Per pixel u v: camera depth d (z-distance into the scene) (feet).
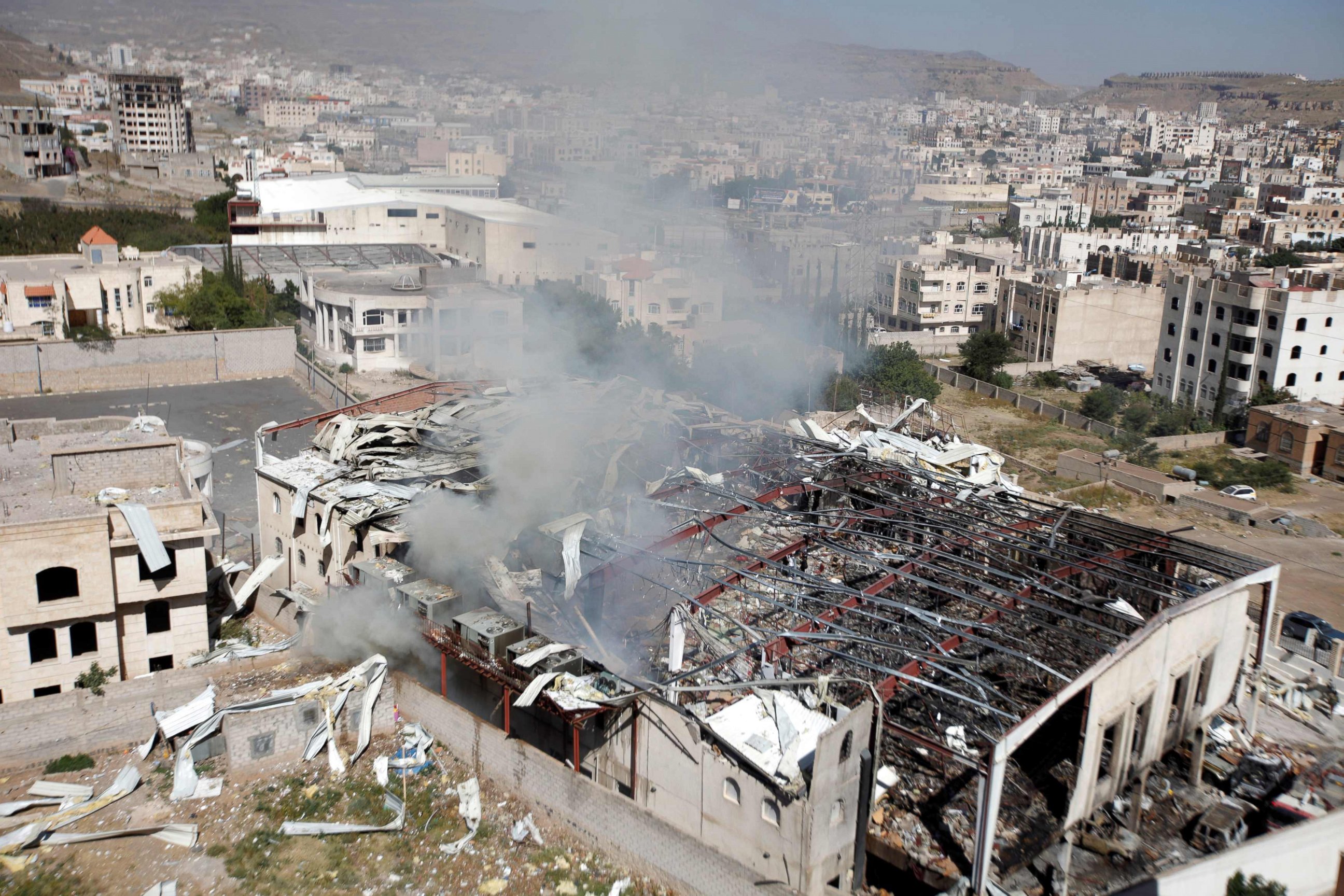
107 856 94.53
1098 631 102.83
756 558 118.01
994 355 311.06
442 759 109.81
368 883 91.97
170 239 435.12
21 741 106.73
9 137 623.36
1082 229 536.42
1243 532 194.18
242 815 100.58
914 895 88.48
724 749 87.20
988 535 125.18
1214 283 274.36
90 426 150.51
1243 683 115.03
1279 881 87.25
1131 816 94.94
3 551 108.17
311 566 139.33
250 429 236.02
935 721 103.86
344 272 320.50
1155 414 267.18
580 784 96.53
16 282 279.69
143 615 120.57
